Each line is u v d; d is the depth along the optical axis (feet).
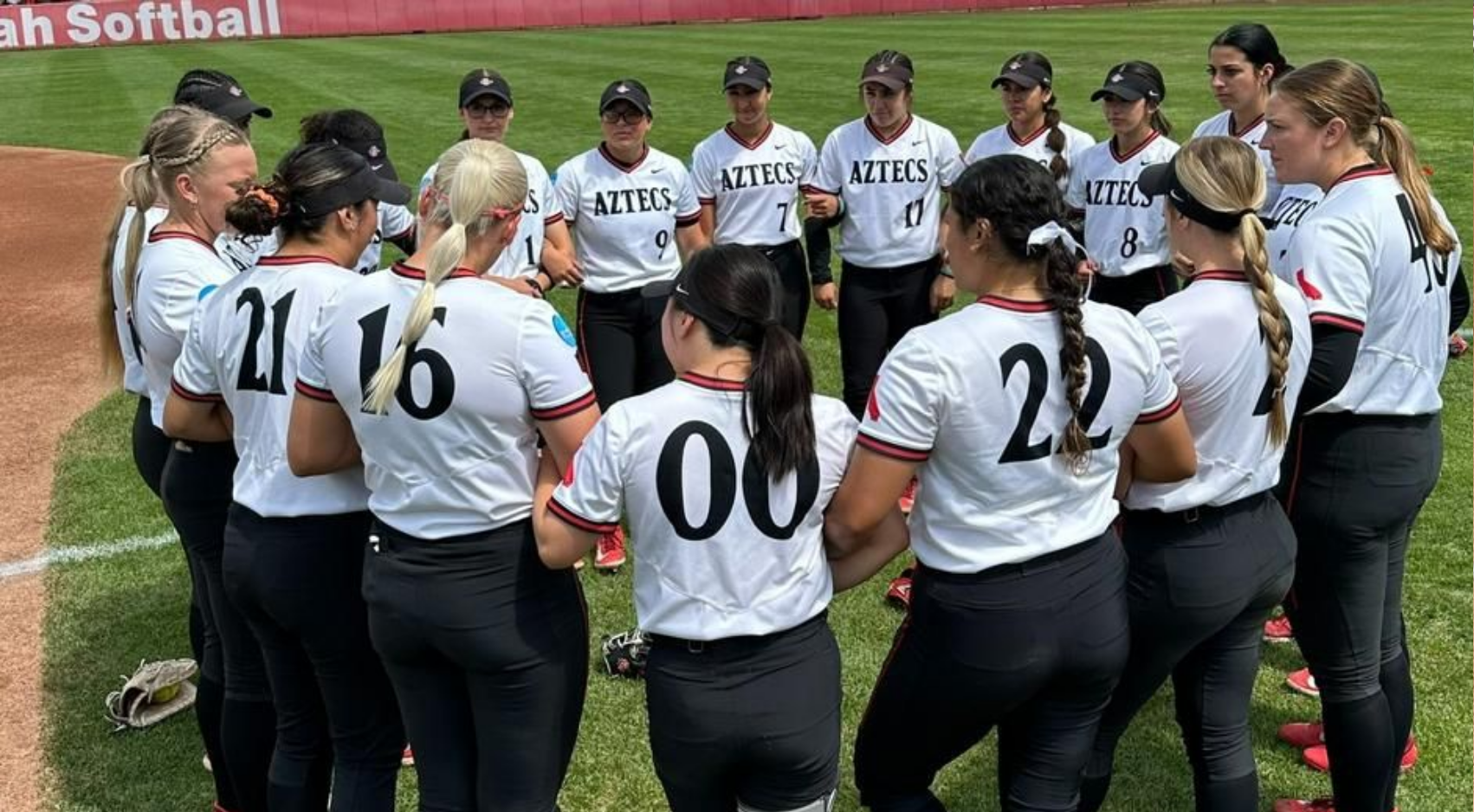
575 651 8.86
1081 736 8.66
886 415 7.86
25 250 38.27
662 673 8.20
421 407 8.05
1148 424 8.27
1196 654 9.38
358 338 8.28
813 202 19.20
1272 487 9.36
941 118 53.98
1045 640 8.07
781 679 8.11
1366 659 9.92
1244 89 16.62
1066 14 111.86
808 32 104.78
